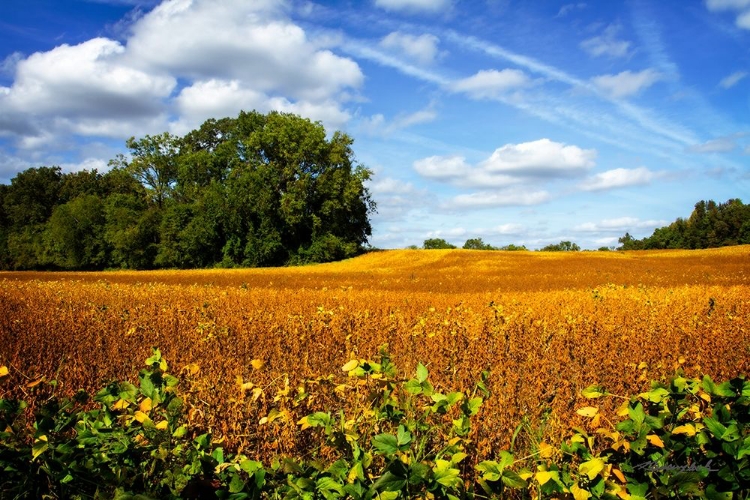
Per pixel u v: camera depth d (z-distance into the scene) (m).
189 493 2.24
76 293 22.58
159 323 12.30
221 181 76.62
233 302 18.66
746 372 8.06
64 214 78.62
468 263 59.25
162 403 2.70
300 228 73.00
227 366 7.93
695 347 10.06
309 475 2.25
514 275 44.56
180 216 72.44
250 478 2.28
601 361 8.90
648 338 10.67
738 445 2.23
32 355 9.19
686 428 2.38
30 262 84.50
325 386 4.56
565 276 41.66
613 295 21.03
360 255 75.88
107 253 79.62
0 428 2.54
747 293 20.84
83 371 7.92
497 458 4.53
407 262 63.72
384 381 2.86
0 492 2.35
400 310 15.50
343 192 71.00
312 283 37.44
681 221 132.25
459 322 11.22
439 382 7.14
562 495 2.22
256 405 4.55
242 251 70.75
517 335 10.91
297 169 69.44
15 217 91.62
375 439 2.22
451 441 2.67
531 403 6.36
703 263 52.81
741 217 115.38
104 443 2.48
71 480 2.32
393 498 1.99
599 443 4.77
